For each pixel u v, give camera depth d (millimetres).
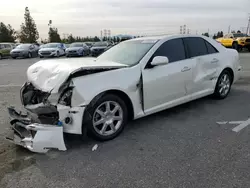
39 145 2873
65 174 2604
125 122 3590
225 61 5184
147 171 2627
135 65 3619
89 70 3154
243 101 5195
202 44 4793
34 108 3283
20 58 21750
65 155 3014
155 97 3840
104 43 23156
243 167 2650
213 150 3051
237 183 2375
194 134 3561
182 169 2643
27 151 3117
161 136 3521
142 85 3637
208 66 4758
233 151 3012
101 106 3326
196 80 4512
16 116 3488
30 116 3387
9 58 22281
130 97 3523
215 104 5012
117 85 3332
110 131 3449
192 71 4383
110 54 4422
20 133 3170
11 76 9609
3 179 2523
